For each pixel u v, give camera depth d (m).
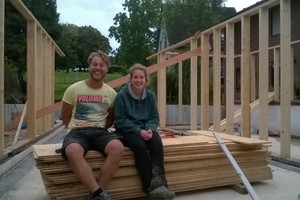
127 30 23.69
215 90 6.03
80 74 26.38
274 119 8.00
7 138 5.94
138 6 23.55
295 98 7.66
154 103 2.87
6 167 3.72
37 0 17.88
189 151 2.86
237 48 11.31
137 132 2.64
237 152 3.02
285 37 4.21
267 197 2.75
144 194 2.69
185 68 10.60
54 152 2.50
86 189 2.51
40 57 6.56
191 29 19.33
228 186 3.06
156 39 25.31
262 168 3.12
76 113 2.71
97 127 2.67
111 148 2.44
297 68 9.12
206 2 19.41
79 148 2.36
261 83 4.63
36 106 6.09
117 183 2.62
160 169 2.58
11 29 15.04
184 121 10.07
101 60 2.70
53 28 18.22
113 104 2.83
